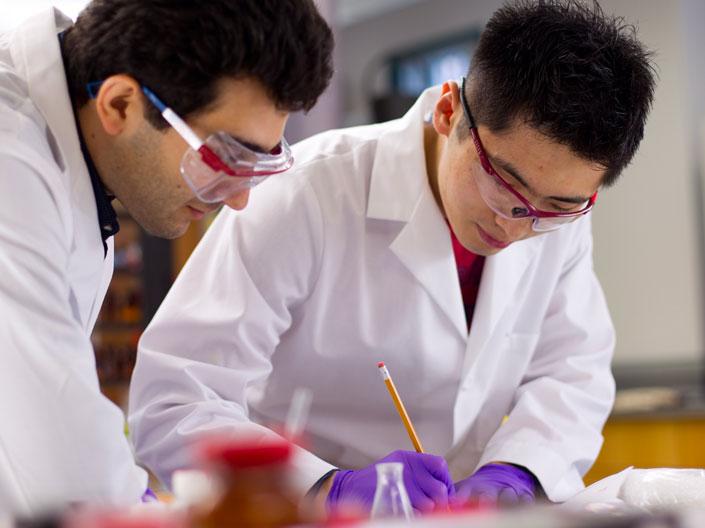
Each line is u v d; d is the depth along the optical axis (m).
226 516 0.84
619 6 5.09
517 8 1.58
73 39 1.39
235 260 1.75
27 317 1.22
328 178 1.84
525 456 1.86
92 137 1.39
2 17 2.75
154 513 0.94
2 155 1.25
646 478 1.56
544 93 1.48
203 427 1.58
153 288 3.76
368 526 0.89
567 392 2.01
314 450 1.95
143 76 1.29
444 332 1.91
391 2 6.41
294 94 1.30
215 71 1.26
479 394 1.97
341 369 1.89
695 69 4.96
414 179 1.86
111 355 4.01
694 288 4.86
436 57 6.21
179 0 1.27
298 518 0.87
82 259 1.42
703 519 1.01
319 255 1.80
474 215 1.64
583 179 1.53
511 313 1.99
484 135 1.57
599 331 2.12
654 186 4.96
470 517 0.91
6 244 1.23
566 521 0.90
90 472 1.20
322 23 1.34
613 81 1.50
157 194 1.36
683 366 4.89
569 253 2.07
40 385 1.20
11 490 1.18
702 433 3.63
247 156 1.31
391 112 4.27
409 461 1.53
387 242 1.86
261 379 1.79
